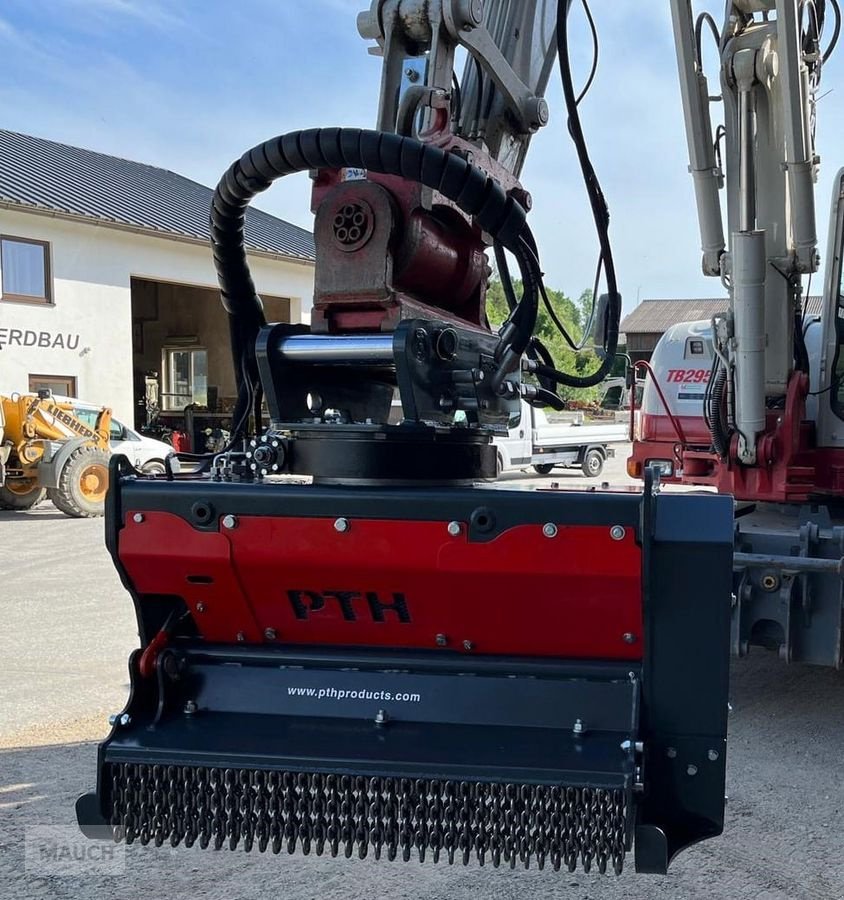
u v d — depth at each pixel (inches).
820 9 165.8
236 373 114.5
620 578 89.7
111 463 100.0
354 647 103.2
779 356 171.9
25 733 166.7
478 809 87.4
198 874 117.8
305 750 92.0
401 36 113.2
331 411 103.3
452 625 98.7
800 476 170.1
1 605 280.1
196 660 104.3
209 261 844.6
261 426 115.4
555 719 94.4
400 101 112.0
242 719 98.9
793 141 159.6
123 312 776.3
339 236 98.7
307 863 120.6
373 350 97.6
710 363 209.2
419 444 99.3
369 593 98.0
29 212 699.4
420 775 88.1
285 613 101.8
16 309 700.0
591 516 89.7
